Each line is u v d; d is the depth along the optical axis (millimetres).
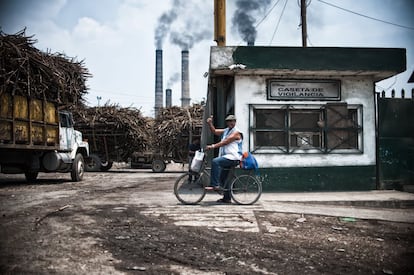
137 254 4266
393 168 10203
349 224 6074
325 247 4730
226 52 9391
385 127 10227
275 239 5031
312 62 9500
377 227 5918
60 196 8891
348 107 10070
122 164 26688
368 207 7965
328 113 9945
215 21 14586
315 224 5996
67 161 12836
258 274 3709
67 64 12531
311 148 9930
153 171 21344
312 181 9844
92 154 21234
